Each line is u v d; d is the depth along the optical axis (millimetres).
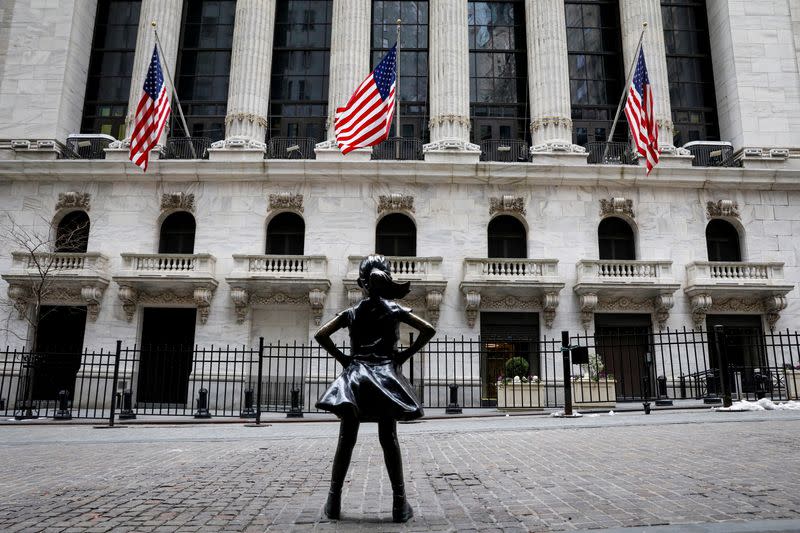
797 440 8227
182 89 28672
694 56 29688
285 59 28859
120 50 29453
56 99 26750
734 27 27953
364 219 25422
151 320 24859
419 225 25328
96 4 29906
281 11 29312
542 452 7953
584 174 25516
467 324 24141
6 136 26406
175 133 28141
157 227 25547
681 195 25922
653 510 4480
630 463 6797
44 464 7797
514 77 28812
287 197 25453
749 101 27156
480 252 25156
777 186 25906
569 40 29359
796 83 27438
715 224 26406
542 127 26469
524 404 17953
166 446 9836
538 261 24172
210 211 25469
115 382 14711
